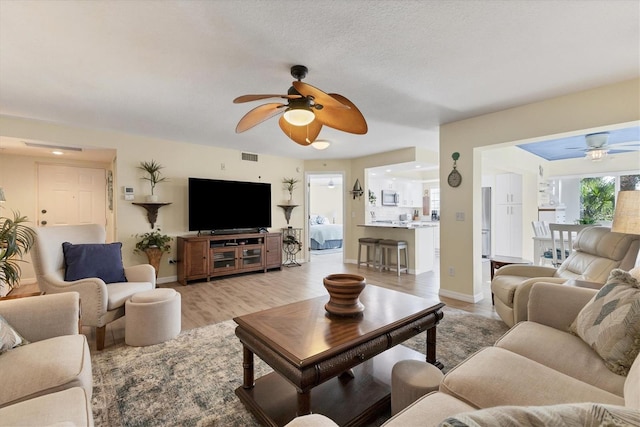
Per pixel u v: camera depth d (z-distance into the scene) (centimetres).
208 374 209
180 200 503
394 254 577
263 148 552
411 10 172
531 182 677
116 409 172
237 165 570
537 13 175
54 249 269
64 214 507
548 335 160
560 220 639
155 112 346
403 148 554
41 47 207
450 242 396
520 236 695
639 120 259
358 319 182
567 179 671
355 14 175
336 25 186
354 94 296
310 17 178
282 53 218
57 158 501
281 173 637
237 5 166
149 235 458
